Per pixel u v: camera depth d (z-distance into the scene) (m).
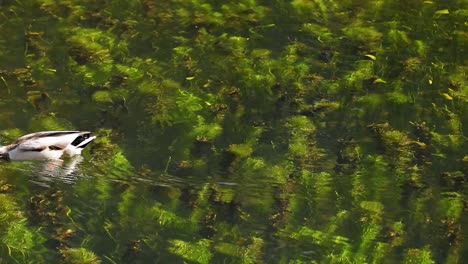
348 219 12.75
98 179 13.57
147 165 13.91
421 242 12.34
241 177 13.64
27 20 18.47
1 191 13.23
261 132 14.95
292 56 17.50
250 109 15.66
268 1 19.81
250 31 18.41
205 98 15.95
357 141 14.80
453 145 14.74
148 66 16.95
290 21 18.91
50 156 14.09
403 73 17.02
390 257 12.00
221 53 17.52
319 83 16.59
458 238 12.44
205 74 16.77
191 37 18.09
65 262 11.68
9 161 14.16
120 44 17.67
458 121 15.46
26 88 16.05
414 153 14.49
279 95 16.14
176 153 14.25
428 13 19.45
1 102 15.61
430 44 18.12
